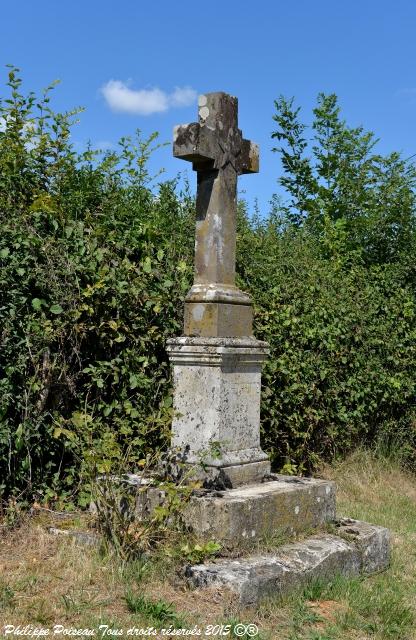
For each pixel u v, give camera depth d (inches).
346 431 381.7
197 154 226.2
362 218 489.7
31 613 171.2
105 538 208.8
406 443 430.0
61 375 237.8
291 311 333.1
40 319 229.6
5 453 226.5
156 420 226.8
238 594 184.5
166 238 291.9
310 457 354.6
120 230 268.4
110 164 288.4
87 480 233.6
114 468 228.8
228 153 236.8
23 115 264.7
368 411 399.5
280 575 198.1
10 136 256.4
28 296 230.7
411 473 420.5
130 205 294.4
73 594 182.4
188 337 231.8
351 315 379.2
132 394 258.1
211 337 229.0
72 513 232.2
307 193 535.8
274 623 187.0
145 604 177.8
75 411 242.2
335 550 222.2
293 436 338.3
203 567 193.5
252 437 241.3
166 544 205.8
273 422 321.4
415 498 378.6
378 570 244.2
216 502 206.2
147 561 201.6
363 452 400.5
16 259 226.5
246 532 209.6
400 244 488.4
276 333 323.0
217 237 235.5
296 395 331.9
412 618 206.2
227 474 225.5
